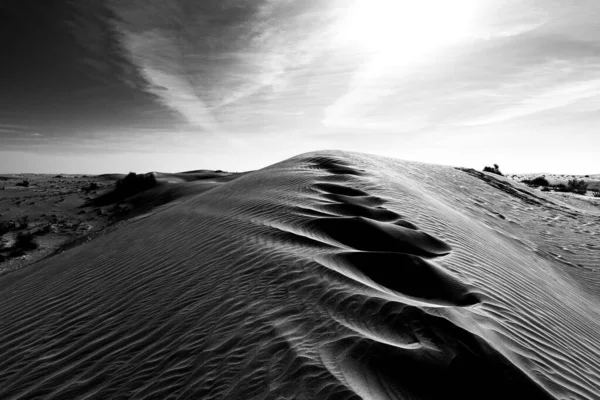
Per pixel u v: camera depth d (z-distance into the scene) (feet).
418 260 15.67
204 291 14.82
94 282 20.47
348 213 23.49
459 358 9.00
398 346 9.31
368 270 15.02
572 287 25.07
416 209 25.76
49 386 11.00
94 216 85.40
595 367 11.49
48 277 25.45
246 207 27.89
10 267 47.21
